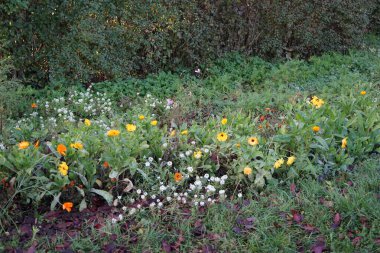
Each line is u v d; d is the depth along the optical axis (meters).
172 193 4.11
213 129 5.04
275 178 4.42
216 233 3.62
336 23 10.09
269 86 7.62
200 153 4.29
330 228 3.70
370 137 5.00
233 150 4.45
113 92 6.92
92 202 4.00
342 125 5.13
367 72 8.83
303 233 3.68
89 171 3.96
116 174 4.00
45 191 3.77
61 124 5.39
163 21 7.75
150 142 4.53
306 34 9.57
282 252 3.45
